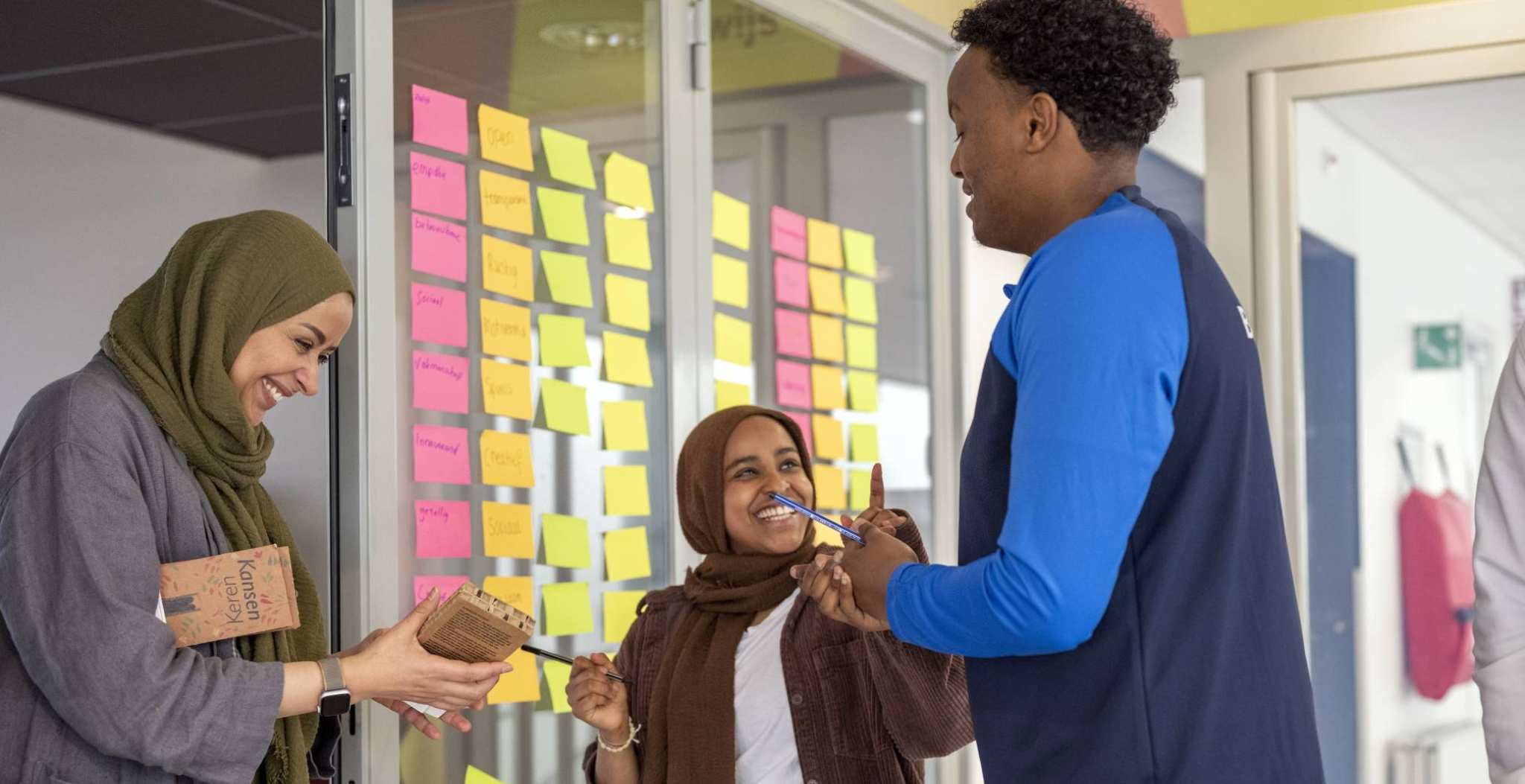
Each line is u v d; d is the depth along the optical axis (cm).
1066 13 141
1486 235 348
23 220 475
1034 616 127
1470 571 350
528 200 242
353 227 207
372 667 171
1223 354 136
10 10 373
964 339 363
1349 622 360
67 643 154
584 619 249
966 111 149
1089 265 132
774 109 308
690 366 278
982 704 144
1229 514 136
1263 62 362
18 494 158
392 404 210
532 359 240
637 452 264
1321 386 363
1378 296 358
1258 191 363
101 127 484
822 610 158
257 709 162
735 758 210
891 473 338
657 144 276
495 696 229
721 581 224
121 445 162
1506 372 180
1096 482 126
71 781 158
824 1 318
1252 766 134
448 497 221
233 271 172
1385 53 350
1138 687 134
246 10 377
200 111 475
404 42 219
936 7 358
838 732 206
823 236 321
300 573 186
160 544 166
